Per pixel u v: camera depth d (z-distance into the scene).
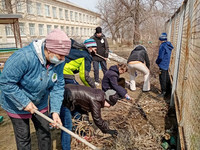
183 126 2.58
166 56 4.63
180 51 3.87
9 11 13.71
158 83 6.16
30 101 1.86
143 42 8.50
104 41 5.79
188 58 2.73
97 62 5.84
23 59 1.66
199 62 1.90
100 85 5.96
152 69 7.35
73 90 2.45
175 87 4.02
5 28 22.38
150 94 5.14
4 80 1.68
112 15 21.23
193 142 1.84
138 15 14.48
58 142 2.99
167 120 3.60
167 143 2.79
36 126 2.14
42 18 30.11
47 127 2.17
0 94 1.95
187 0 3.38
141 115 3.78
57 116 2.11
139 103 4.45
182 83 3.12
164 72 4.71
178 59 3.90
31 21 27.45
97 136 3.02
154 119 3.65
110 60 11.27
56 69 1.97
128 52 14.66
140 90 5.52
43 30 30.77
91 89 2.51
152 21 9.30
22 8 24.72
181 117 2.74
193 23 2.51
